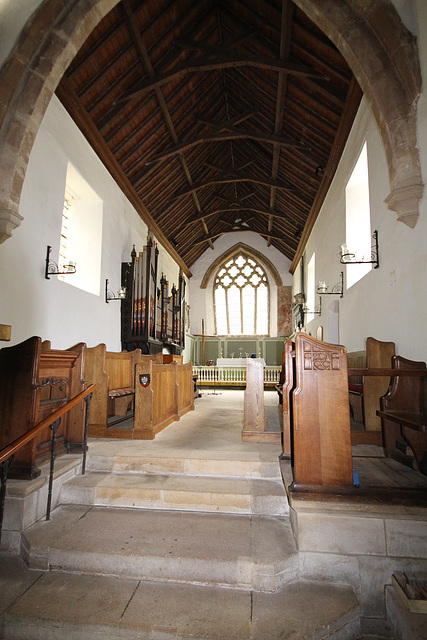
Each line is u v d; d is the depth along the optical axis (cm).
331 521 226
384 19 351
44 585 214
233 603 201
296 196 937
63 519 266
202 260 1561
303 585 220
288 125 737
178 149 804
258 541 236
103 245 661
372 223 477
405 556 221
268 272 1530
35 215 450
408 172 346
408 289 364
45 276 471
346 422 245
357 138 544
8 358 280
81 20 395
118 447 361
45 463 306
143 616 189
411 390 315
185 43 599
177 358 830
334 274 709
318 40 510
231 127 778
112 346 700
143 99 647
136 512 278
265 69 641
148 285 754
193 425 491
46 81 394
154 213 973
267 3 527
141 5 511
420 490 237
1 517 214
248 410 399
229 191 1262
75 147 557
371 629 208
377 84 362
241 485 294
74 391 347
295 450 246
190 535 244
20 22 387
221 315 1567
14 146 385
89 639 184
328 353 251
